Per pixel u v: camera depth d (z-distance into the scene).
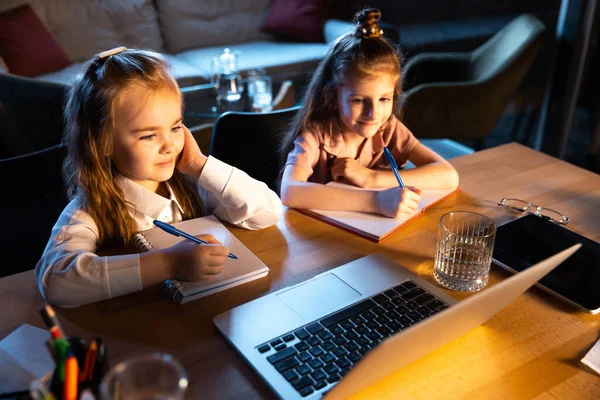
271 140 1.60
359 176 1.34
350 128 1.45
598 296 0.92
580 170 1.44
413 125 2.84
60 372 0.56
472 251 0.94
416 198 1.19
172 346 0.81
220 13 3.94
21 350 0.78
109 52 1.09
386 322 0.84
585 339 0.84
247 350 0.78
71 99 1.11
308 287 0.93
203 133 2.45
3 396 0.68
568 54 2.81
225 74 2.79
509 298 0.80
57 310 0.88
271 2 4.11
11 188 1.24
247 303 0.89
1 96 2.22
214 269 0.93
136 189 1.13
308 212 1.22
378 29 1.38
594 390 0.75
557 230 1.13
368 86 1.32
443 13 3.61
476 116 2.87
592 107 2.84
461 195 1.31
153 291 0.93
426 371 0.77
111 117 1.03
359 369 0.62
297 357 0.77
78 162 1.09
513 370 0.78
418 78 3.09
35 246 1.29
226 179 1.15
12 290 0.94
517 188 1.34
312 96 1.47
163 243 1.06
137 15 3.64
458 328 0.76
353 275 0.97
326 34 3.97
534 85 3.11
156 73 1.04
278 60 3.61
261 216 1.14
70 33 3.45
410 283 0.95
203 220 1.16
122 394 0.57
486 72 2.99
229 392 0.72
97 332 0.83
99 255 1.05
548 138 3.07
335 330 0.82
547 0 2.95
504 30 2.94
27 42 3.17
